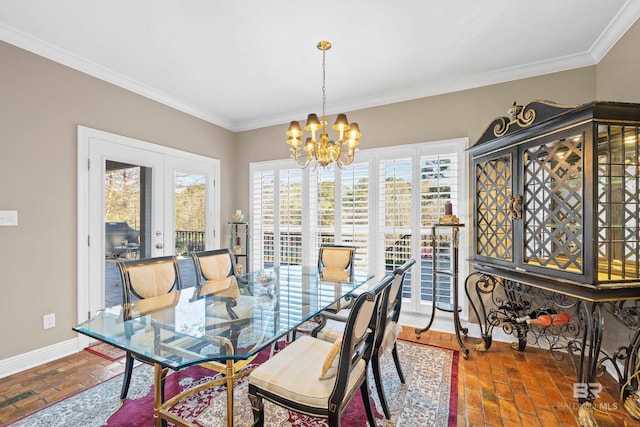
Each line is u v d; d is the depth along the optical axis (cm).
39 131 243
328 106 371
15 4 195
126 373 193
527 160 217
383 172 343
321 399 130
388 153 341
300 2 194
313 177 389
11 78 227
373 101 347
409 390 203
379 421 172
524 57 262
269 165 427
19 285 232
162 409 161
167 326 172
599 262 174
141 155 322
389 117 341
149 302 208
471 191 300
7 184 226
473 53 255
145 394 199
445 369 230
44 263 246
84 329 165
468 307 301
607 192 172
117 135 298
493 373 223
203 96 347
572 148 181
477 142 268
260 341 152
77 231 266
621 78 217
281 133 420
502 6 198
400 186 332
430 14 206
